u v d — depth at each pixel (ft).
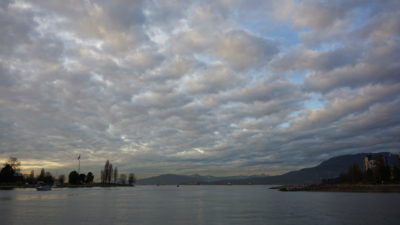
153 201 300.40
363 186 536.42
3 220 142.00
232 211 193.77
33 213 172.35
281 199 331.77
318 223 137.28
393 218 153.07
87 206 222.69
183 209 207.51
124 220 146.10
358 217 157.69
